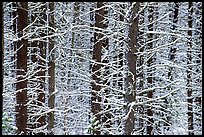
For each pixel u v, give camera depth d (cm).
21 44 1594
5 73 2038
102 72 1769
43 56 1878
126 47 1427
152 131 1966
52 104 1628
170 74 2048
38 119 1814
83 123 1884
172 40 2073
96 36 1789
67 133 1778
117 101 1588
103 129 1645
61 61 2058
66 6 1978
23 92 1583
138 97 1535
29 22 1877
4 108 1783
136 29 1419
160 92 2011
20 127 1568
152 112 1956
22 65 1591
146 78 2022
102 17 1772
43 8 1725
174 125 2028
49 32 1625
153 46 2038
